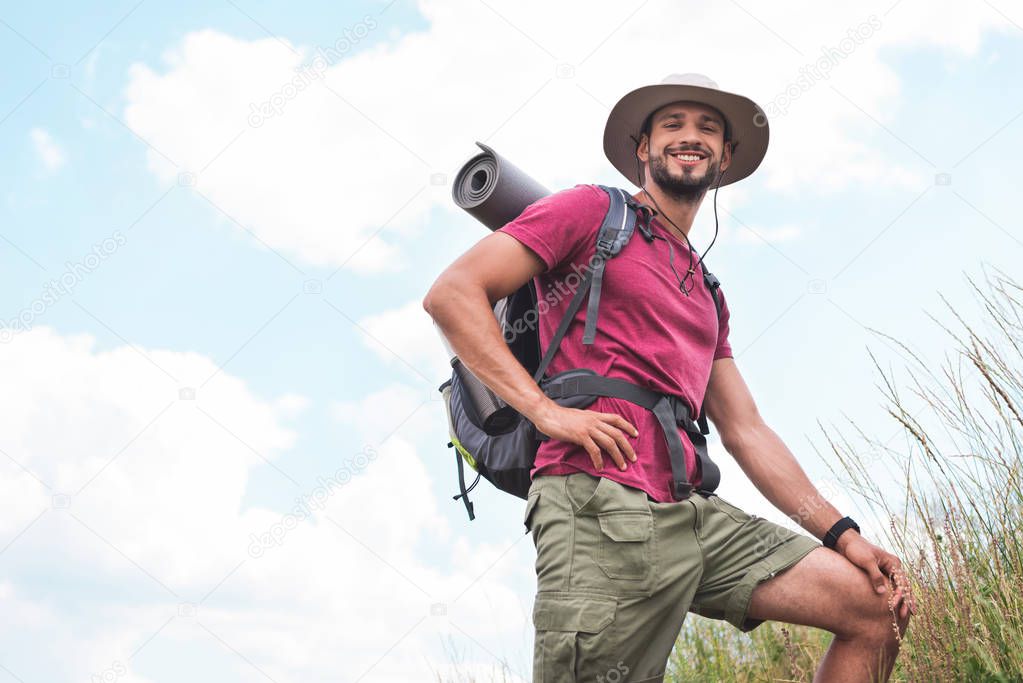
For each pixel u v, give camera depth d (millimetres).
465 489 3084
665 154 2943
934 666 2881
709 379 2982
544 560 2477
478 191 3215
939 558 3096
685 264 2805
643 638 2418
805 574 2566
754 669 4023
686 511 2506
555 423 2441
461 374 2865
